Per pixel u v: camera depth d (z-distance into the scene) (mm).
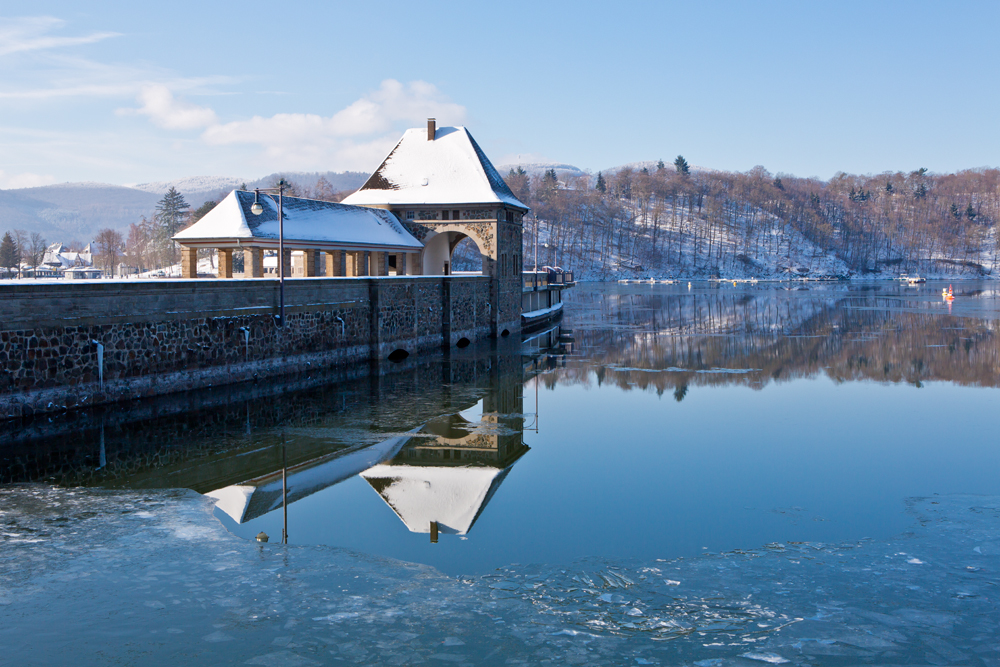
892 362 33906
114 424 18875
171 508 12734
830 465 16562
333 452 17266
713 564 10461
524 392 26156
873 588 9508
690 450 18016
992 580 9742
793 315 64375
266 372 25812
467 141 47562
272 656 7738
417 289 35625
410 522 12531
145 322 21312
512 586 9656
